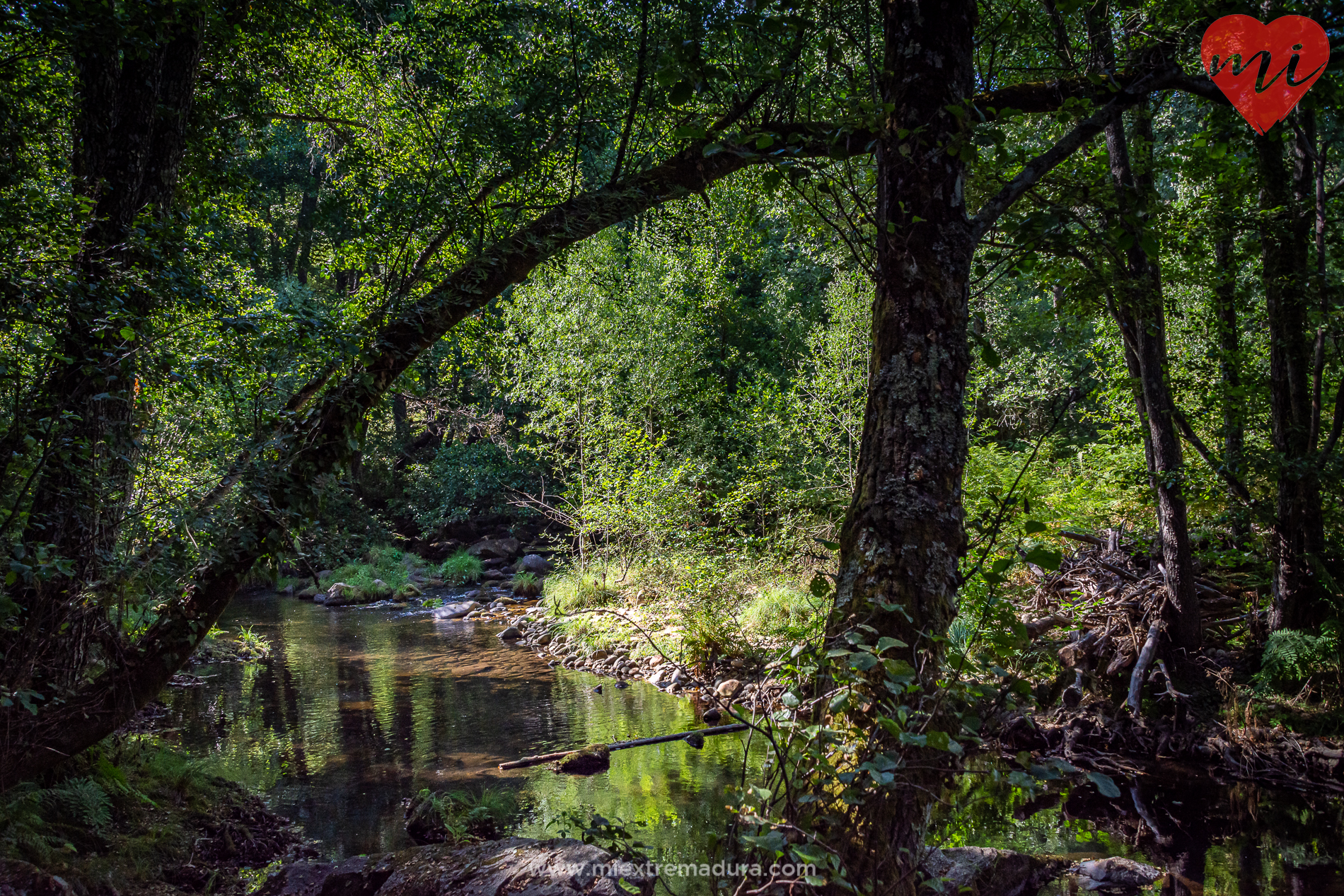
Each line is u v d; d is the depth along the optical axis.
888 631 2.62
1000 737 6.87
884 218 3.11
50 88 5.27
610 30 5.98
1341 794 6.05
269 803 5.58
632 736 7.35
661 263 16.09
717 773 6.32
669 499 12.50
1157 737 6.97
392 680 9.67
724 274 17.22
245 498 4.43
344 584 16.95
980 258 3.44
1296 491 7.18
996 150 3.12
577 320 14.44
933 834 3.19
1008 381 13.75
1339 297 7.11
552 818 5.36
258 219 7.96
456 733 7.44
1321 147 7.82
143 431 4.64
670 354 15.91
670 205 6.97
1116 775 6.50
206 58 6.62
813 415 14.37
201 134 6.59
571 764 6.44
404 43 6.87
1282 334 7.36
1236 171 7.01
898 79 3.15
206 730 7.40
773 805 2.51
